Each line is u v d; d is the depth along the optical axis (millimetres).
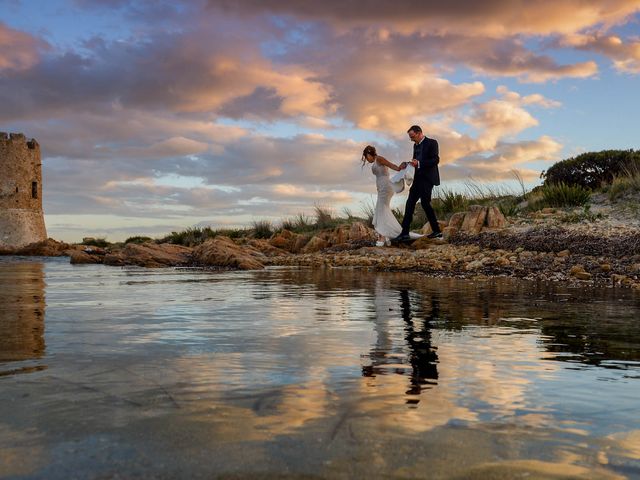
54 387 1835
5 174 42531
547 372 2178
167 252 14617
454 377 2055
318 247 18250
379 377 2035
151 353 2475
